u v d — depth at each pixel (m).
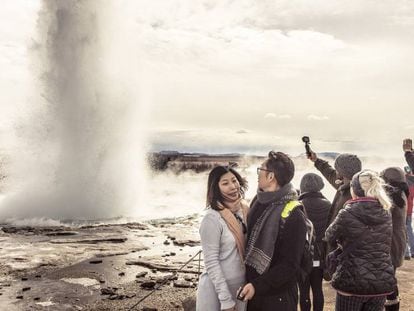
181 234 12.60
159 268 8.64
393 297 5.29
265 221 3.29
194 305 4.37
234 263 3.42
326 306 6.30
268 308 3.30
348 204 4.08
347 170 4.77
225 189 3.44
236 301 3.41
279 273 3.18
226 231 3.39
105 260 9.42
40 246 10.80
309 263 3.39
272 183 3.37
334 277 4.12
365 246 3.95
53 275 8.23
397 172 5.02
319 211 5.08
